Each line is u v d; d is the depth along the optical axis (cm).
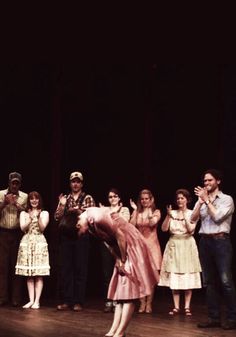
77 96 923
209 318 576
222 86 905
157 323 598
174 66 923
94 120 937
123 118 940
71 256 699
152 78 926
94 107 933
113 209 684
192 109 936
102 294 855
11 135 913
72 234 521
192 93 932
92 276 921
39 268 705
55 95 902
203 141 934
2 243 734
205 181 574
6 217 734
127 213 682
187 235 664
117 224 490
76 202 694
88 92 926
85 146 938
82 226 493
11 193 738
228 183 905
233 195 903
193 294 862
